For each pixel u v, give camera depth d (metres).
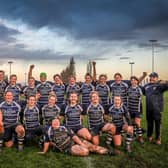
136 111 11.65
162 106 11.11
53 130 9.76
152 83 11.30
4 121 10.24
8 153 9.67
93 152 9.87
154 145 10.86
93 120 10.70
